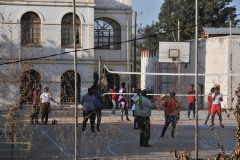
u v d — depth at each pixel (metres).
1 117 13.34
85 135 18.20
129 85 34.75
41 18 36.03
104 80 30.78
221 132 20.98
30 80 13.38
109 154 14.70
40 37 29.11
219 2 30.52
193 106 27.22
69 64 32.50
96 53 41.97
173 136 17.91
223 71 37.03
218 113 22.64
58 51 30.14
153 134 19.62
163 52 37.00
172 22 29.31
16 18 35.47
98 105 19.33
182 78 33.09
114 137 18.56
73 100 15.73
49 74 17.06
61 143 16.22
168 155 14.55
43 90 21.20
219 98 22.73
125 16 42.69
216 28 41.12
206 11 30.59
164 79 34.72
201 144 17.03
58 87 16.78
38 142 16.50
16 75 13.27
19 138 13.97
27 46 16.84
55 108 18.98
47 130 19.45
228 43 36.62
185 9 29.92
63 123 17.45
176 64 36.84
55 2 36.25
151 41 43.09
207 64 38.81
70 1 36.25
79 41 34.22
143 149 15.81
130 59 42.16
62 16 36.25
